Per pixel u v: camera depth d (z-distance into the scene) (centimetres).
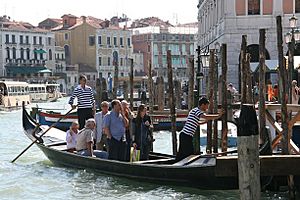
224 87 1236
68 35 9206
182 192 1096
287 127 995
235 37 3519
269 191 1045
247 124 738
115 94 2409
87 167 1325
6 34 8356
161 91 2638
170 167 1098
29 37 8606
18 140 2244
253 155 735
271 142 1062
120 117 1275
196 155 1182
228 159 923
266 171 926
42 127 1792
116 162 1222
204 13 4988
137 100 3572
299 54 2867
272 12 3444
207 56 2048
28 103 5247
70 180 1252
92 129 1359
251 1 3481
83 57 9175
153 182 1155
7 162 1567
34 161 1574
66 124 2477
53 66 8888
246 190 736
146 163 1191
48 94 6412
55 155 1442
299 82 2367
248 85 1234
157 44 9444
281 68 1003
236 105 2080
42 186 1209
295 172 926
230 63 3519
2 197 1119
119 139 1273
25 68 8481
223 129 1237
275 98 2280
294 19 2017
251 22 3484
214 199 1038
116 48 9331
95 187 1173
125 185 1184
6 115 3975
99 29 9150
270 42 3428
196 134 1314
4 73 8319
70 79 8862
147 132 1322
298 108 1089
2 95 4481
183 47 9625
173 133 1382
